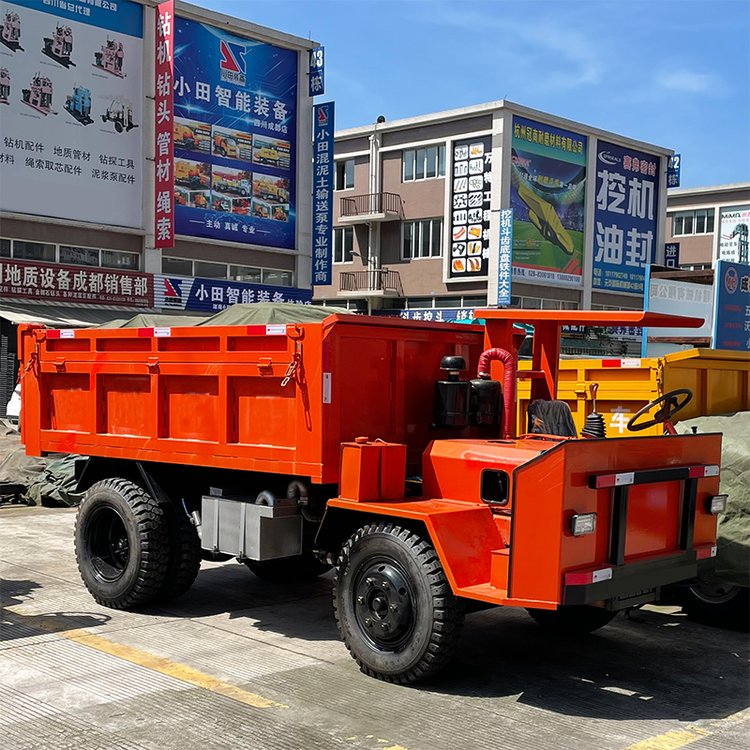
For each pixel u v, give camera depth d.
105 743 4.42
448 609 5.16
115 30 24.67
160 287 25.91
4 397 23.48
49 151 23.55
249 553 6.25
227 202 27.91
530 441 5.96
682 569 5.55
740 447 6.76
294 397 5.92
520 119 36.97
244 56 27.98
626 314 5.94
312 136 29.70
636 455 5.25
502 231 35.81
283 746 4.42
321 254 29.64
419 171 39.50
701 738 4.66
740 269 17.84
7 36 22.61
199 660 5.80
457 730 4.68
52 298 23.67
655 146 42.59
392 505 5.47
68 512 11.66
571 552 4.82
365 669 5.52
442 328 6.54
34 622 6.67
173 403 6.82
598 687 5.48
